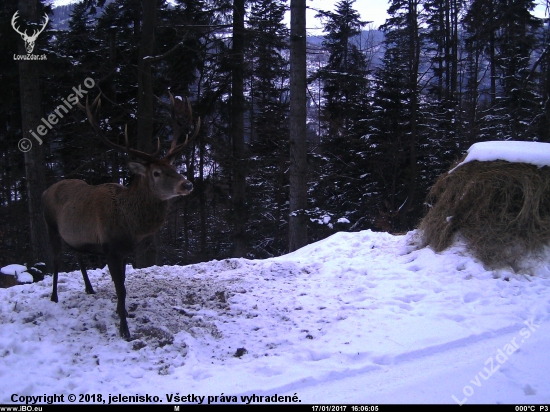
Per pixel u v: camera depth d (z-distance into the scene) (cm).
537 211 720
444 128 2198
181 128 611
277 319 606
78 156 1766
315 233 1533
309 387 423
